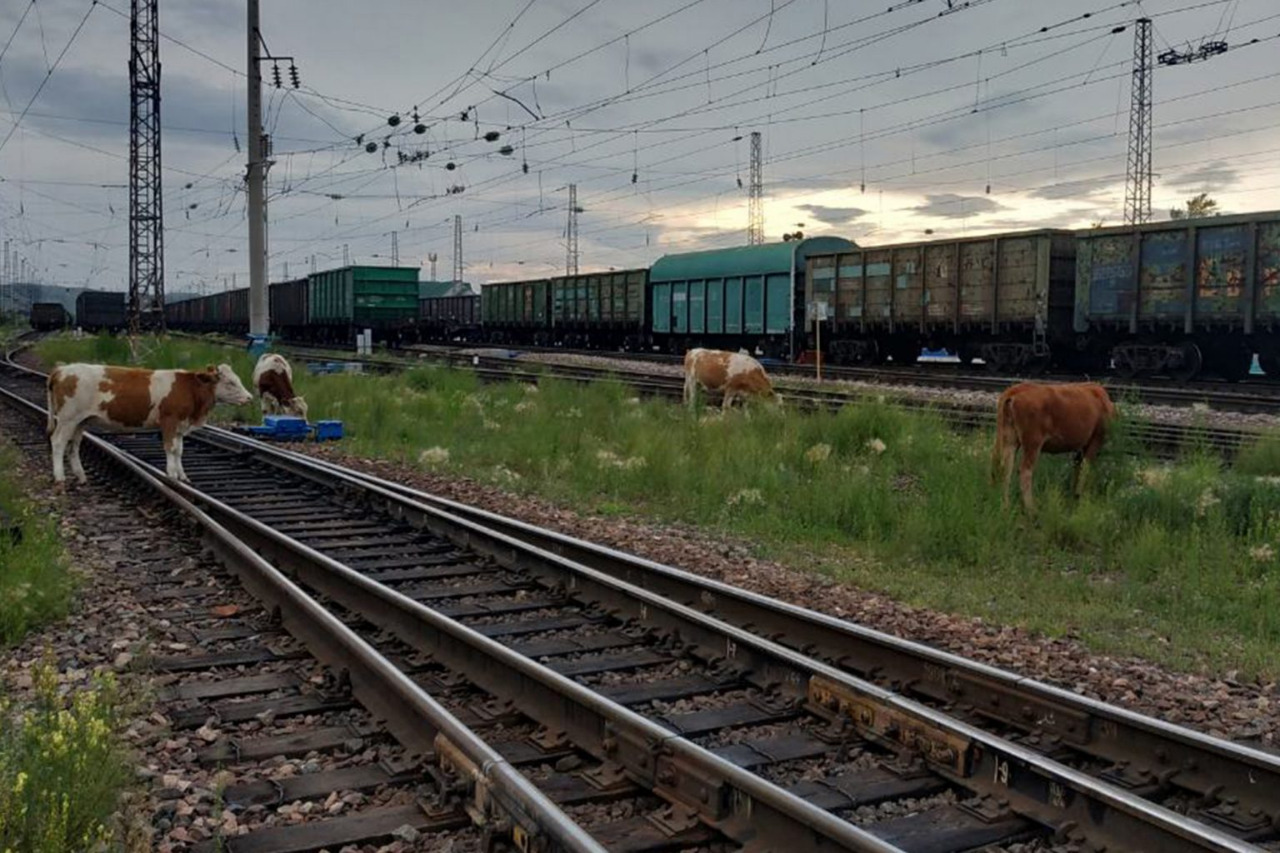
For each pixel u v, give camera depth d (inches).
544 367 1269.7
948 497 421.1
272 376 810.2
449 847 162.7
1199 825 151.2
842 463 553.3
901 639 245.6
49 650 239.1
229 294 3016.7
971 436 626.8
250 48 1160.2
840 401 802.8
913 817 175.2
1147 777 188.1
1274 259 927.0
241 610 300.7
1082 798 167.0
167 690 237.0
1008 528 397.7
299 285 2407.7
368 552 378.9
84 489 515.2
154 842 164.9
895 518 418.9
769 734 214.4
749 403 733.9
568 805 181.3
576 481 546.9
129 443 698.8
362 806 180.5
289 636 276.5
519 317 2190.0
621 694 235.0
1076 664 256.2
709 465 526.9
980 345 1226.0
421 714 198.1
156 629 281.9
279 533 367.9
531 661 223.3
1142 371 1070.4
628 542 400.2
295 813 177.3
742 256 1533.0
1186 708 229.3
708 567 359.6
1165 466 486.0
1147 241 1027.9
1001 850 165.2
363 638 274.8
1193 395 842.2
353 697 229.5
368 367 1341.0
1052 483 450.0
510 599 319.3
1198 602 312.2
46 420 784.9
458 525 392.8
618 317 1844.2
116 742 198.7
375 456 660.7
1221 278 965.8
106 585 330.3
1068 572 362.9
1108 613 303.6
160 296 1732.3
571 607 309.6
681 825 169.8
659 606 278.4
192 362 1224.8
